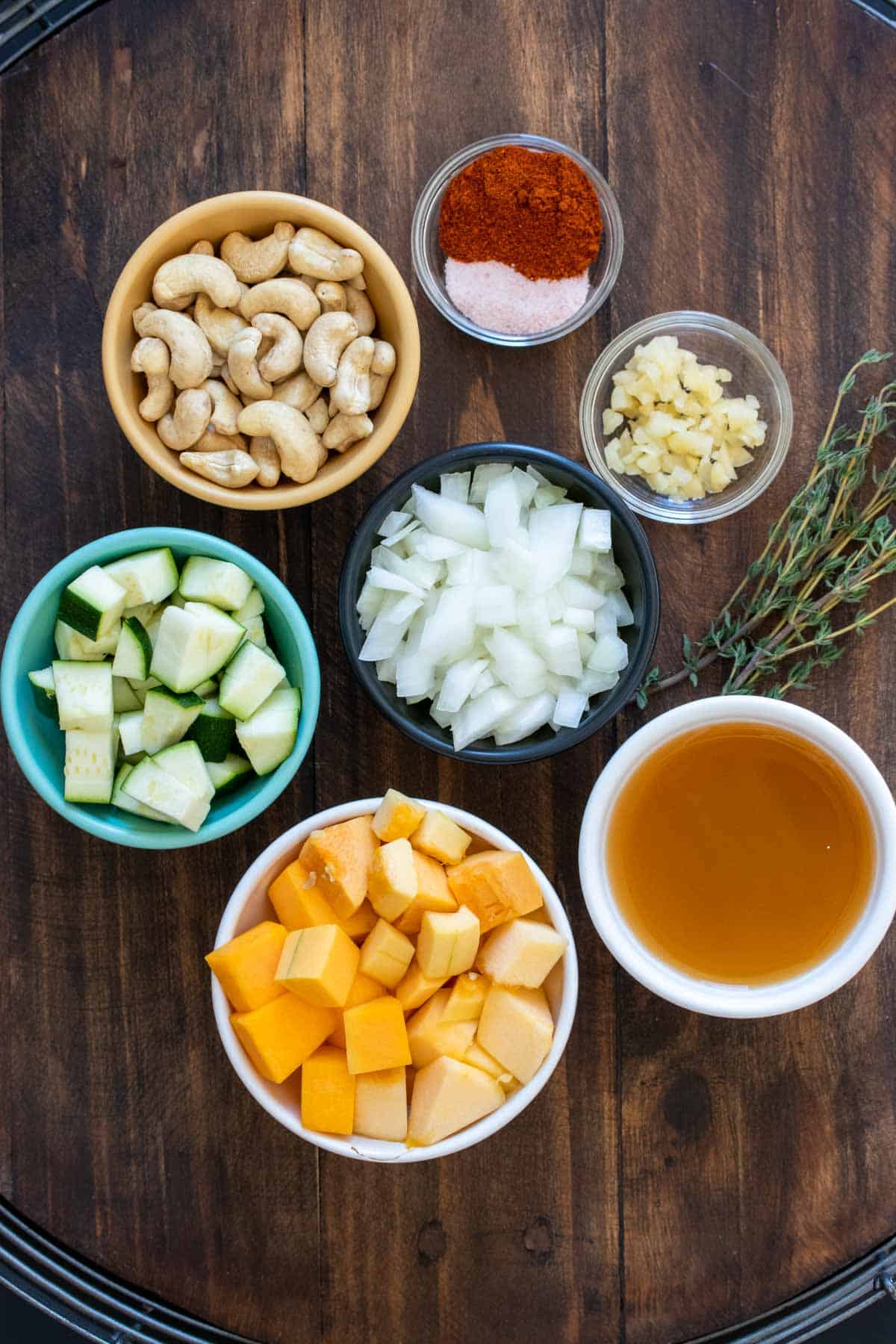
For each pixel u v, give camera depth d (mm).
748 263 683
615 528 654
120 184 675
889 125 680
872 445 689
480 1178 687
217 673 635
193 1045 683
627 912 652
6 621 680
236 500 631
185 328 629
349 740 685
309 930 608
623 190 681
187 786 622
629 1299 686
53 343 678
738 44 677
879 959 688
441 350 686
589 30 675
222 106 674
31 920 682
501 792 685
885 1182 687
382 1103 619
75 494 681
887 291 684
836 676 688
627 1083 687
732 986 646
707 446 674
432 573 648
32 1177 683
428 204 679
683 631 690
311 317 637
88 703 625
